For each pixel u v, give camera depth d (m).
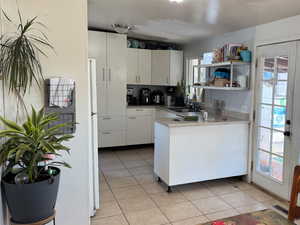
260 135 3.39
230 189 3.35
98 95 4.80
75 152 2.12
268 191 3.26
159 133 3.40
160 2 2.58
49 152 1.68
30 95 1.94
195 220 2.57
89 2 2.67
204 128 3.27
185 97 5.43
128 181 3.57
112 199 3.01
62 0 1.99
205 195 3.15
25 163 1.68
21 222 1.63
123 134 5.14
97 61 4.70
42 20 1.95
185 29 3.87
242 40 3.68
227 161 3.47
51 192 1.67
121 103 5.03
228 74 3.79
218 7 2.64
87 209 2.19
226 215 2.67
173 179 3.19
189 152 3.23
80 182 2.15
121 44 4.85
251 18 2.99
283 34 2.97
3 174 1.67
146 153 5.02
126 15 3.19
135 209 2.78
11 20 1.85
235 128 3.46
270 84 3.19
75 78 2.07
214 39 4.41
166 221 2.55
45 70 1.98
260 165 3.43
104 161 4.48
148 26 3.83
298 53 2.78
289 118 2.93
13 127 1.66
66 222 2.14
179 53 5.48
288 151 2.96
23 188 1.56
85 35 2.07
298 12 2.69
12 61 1.74
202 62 4.80
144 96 5.70
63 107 2.04
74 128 2.10
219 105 4.21
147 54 5.38
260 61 3.33
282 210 2.80
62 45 2.02
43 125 1.74
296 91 2.83
